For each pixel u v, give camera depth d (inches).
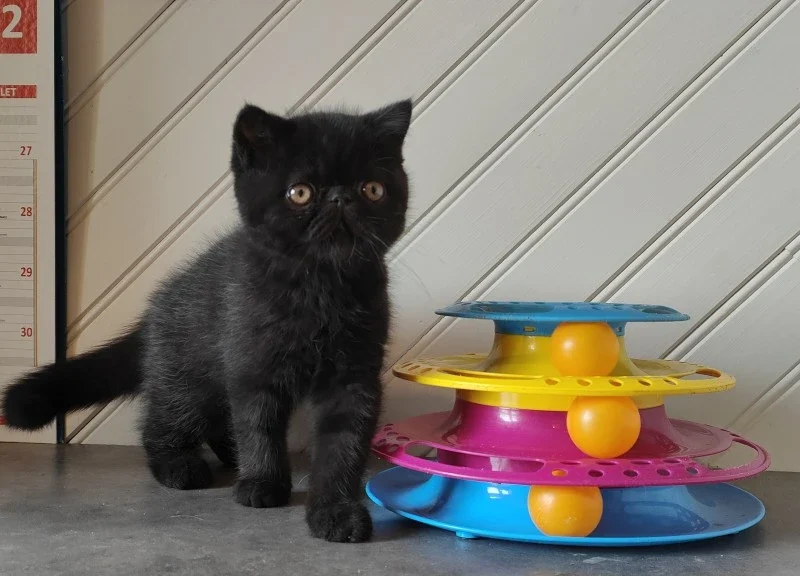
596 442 21.7
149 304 29.3
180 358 27.5
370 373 24.6
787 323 30.0
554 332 23.8
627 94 30.3
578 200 30.6
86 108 31.1
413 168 30.8
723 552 21.0
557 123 30.5
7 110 30.6
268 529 22.2
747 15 29.9
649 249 30.5
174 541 21.2
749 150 30.1
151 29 31.0
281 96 30.9
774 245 30.0
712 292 30.2
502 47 30.5
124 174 31.2
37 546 20.7
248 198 23.5
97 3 30.9
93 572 19.1
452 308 25.0
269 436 24.7
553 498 20.7
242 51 30.9
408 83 30.7
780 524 23.3
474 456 22.9
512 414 23.4
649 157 30.3
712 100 30.1
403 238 30.8
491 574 19.5
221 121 31.0
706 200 30.2
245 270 24.5
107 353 29.3
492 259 30.8
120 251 31.3
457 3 30.5
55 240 30.8
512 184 30.6
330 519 21.7
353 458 23.6
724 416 30.1
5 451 30.2
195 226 31.2
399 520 23.2
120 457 29.5
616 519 21.7
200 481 26.1
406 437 24.4
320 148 23.2
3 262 30.8
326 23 30.8
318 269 23.7
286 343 24.0
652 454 22.6
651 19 30.1
